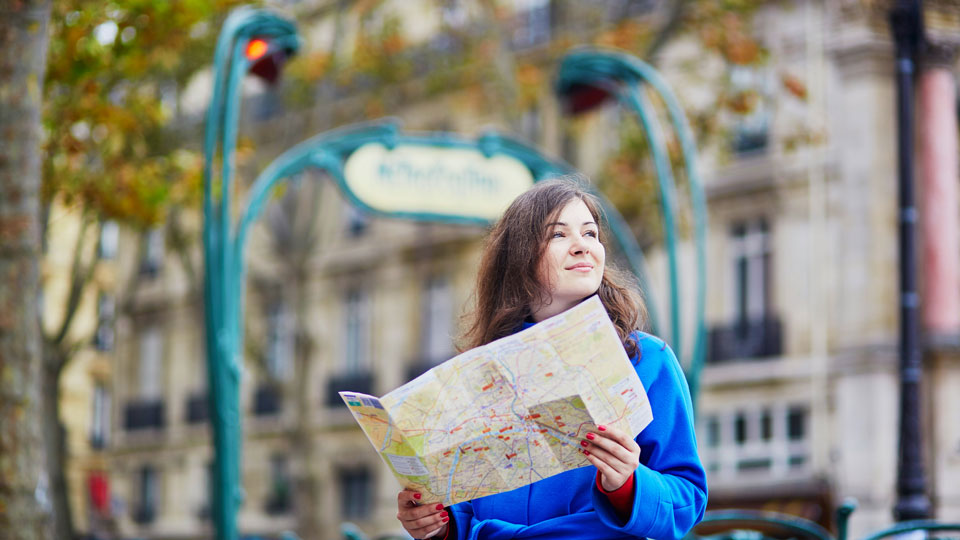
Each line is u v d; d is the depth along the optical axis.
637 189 19.91
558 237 3.09
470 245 32.12
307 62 24.97
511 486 2.91
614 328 2.80
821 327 25.33
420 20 29.14
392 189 10.79
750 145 26.50
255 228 36.47
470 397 2.83
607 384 2.79
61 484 19.84
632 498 2.84
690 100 23.98
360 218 34.94
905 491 9.84
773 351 25.91
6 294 6.88
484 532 3.09
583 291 3.05
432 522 3.05
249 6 13.89
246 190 27.27
